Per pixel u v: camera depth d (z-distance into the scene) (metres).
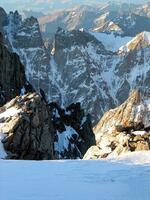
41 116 82.25
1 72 137.25
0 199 25.31
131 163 38.59
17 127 75.00
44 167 35.38
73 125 135.50
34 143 76.31
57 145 116.19
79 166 36.09
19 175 31.94
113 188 28.30
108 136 68.75
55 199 25.53
